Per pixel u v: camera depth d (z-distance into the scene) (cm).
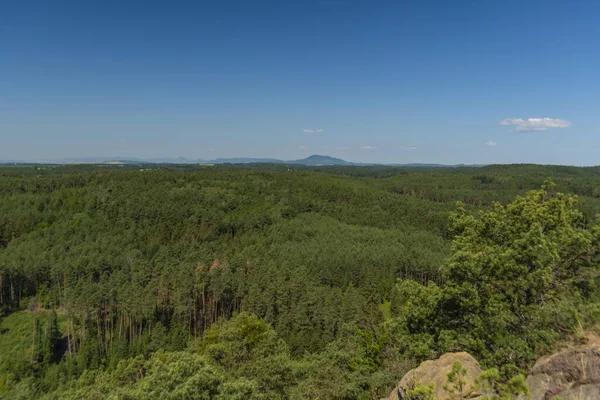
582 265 1410
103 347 5822
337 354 1845
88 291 6144
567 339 953
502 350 1070
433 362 1017
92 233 9544
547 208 1584
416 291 1709
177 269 7050
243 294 6456
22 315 6669
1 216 9175
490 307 1241
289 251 9256
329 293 6181
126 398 1070
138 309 5922
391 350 1745
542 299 1242
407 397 895
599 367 708
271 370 1697
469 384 848
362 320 5122
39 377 5209
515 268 1261
